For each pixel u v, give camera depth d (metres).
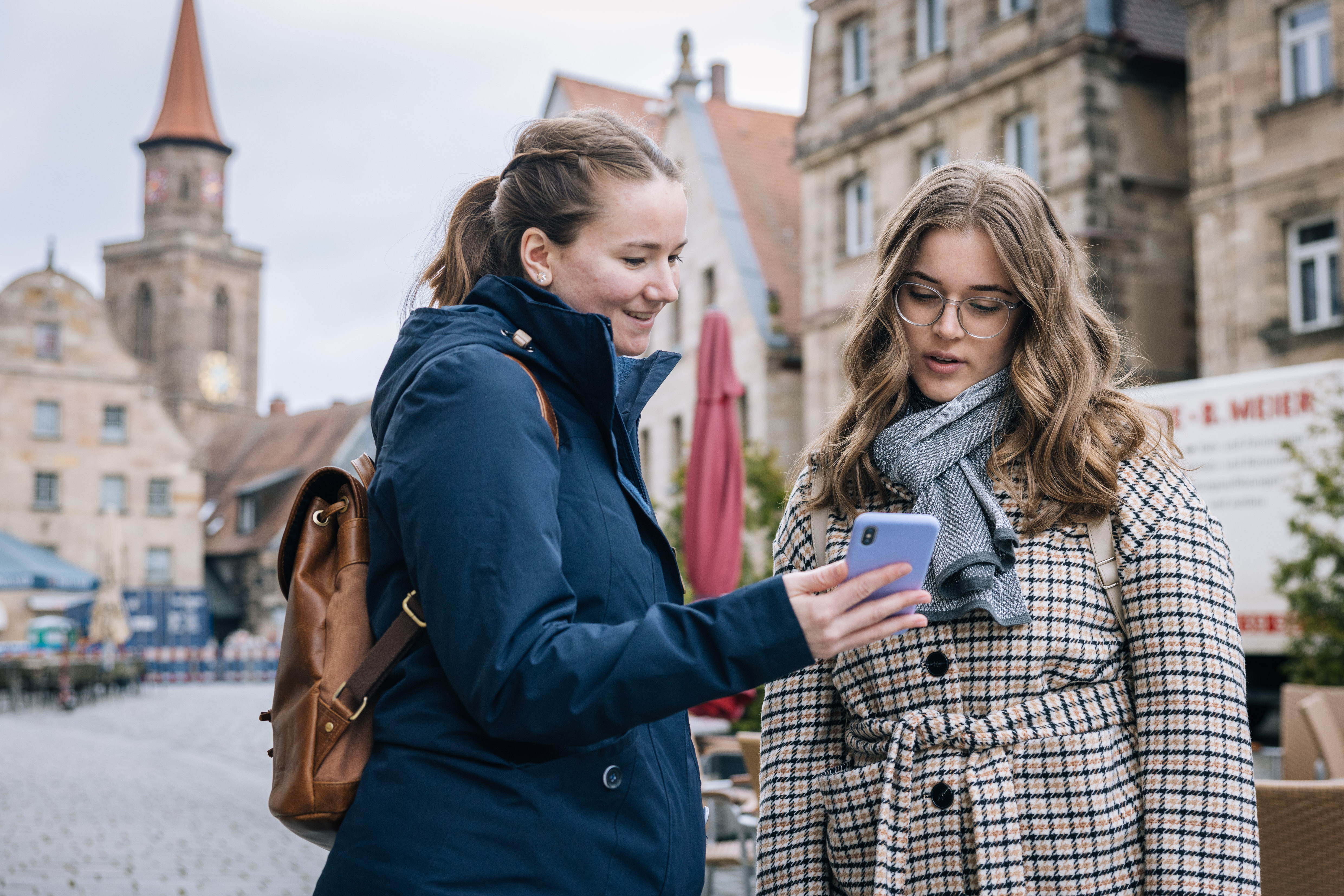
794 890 2.17
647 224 1.95
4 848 8.64
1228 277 18.09
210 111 74.06
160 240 71.44
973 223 2.08
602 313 1.98
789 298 26.72
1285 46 17.64
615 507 1.88
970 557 1.95
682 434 28.22
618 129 2.00
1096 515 2.02
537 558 1.68
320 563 1.95
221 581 52.84
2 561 39.81
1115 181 19.80
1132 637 1.98
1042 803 1.95
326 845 1.96
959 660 2.01
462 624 1.66
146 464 49.66
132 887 7.24
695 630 1.64
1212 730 1.90
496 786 1.75
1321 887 3.31
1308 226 17.45
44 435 48.28
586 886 1.76
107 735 19.30
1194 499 2.02
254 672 40.06
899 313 2.15
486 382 1.76
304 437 54.72
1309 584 9.34
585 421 1.92
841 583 1.65
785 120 30.66
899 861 2.00
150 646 46.06
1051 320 2.06
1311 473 9.79
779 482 14.24
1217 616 1.94
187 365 70.75
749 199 28.16
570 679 1.62
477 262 2.10
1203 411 11.30
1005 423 2.10
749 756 5.60
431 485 1.71
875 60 23.72
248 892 7.11
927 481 2.05
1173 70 20.25
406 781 1.76
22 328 48.25
